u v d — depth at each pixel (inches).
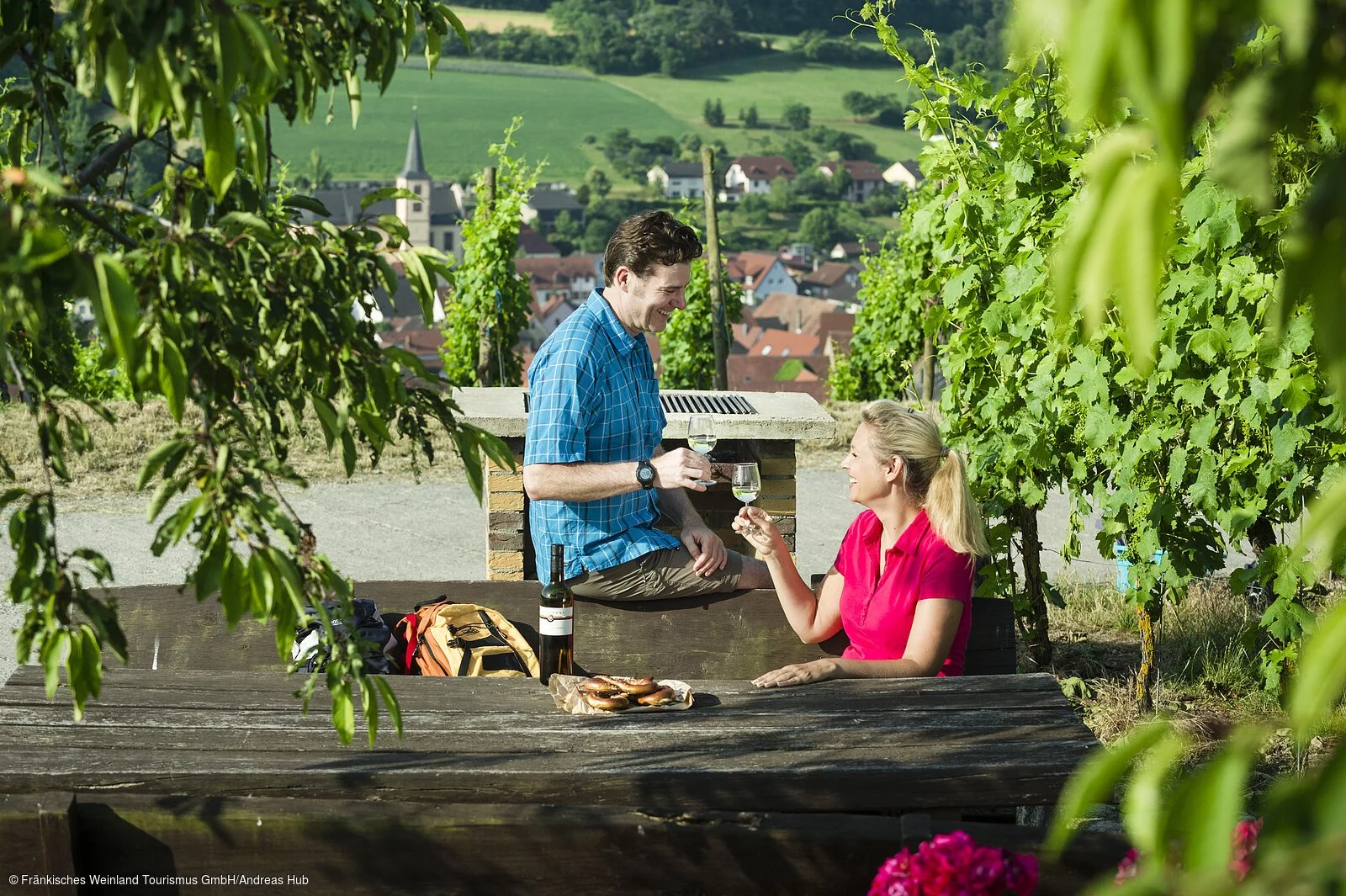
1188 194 176.4
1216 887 27.4
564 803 105.0
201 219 75.7
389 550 323.3
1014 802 107.1
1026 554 235.9
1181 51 25.6
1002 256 216.7
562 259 5826.8
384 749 110.7
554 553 137.8
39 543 74.5
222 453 70.9
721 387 609.9
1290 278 30.5
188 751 109.1
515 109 7672.2
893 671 137.6
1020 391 213.5
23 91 85.8
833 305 4992.6
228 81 62.7
